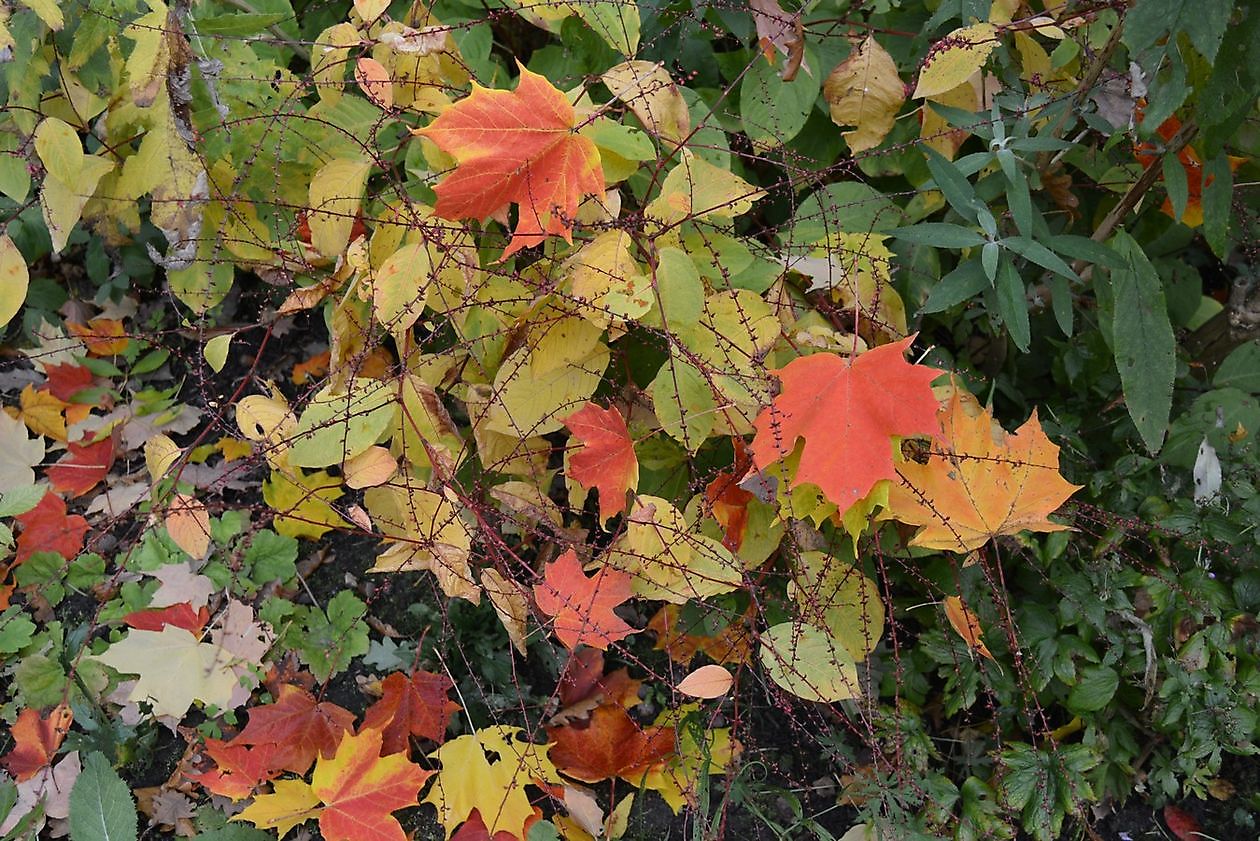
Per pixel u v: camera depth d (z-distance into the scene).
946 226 1.00
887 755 1.08
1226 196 1.02
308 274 1.12
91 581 1.21
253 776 1.07
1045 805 1.03
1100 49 1.06
